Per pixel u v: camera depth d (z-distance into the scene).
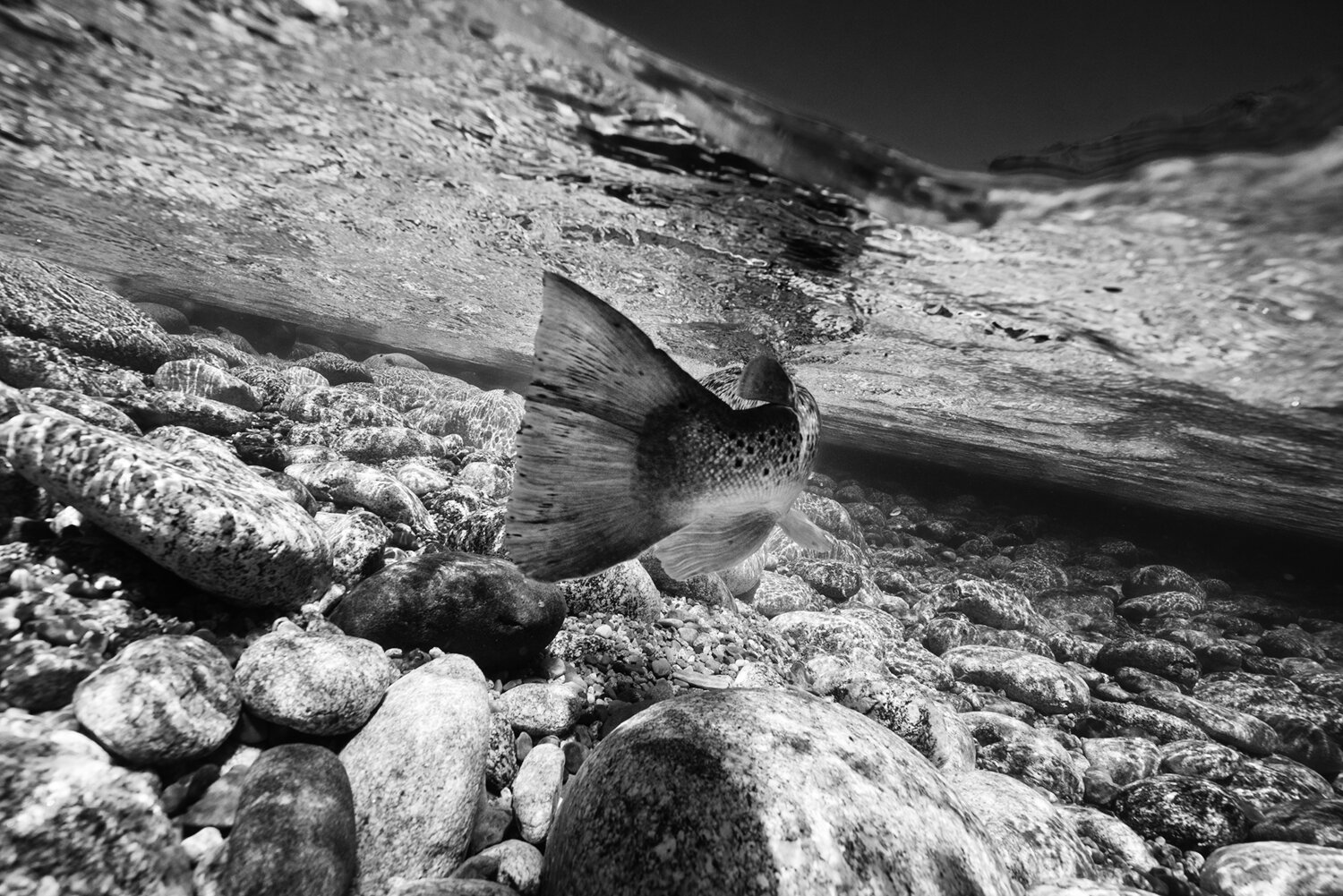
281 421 1.09
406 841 0.39
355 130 0.69
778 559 1.39
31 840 0.30
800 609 1.08
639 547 0.30
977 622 1.38
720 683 0.64
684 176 0.63
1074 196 0.52
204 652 0.43
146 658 0.40
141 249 1.72
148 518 0.45
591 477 0.30
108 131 0.83
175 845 0.34
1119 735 0.94
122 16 0.53
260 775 0.38
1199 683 1.20
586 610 0.70
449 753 0.42
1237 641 1.50
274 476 0.71
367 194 0.92
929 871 0.36
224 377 1.11
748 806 0.36
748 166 0.58
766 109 0.51
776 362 0.37
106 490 0.45
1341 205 0.45
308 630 0.52
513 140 0.64
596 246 0.93
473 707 0.45
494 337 2.24
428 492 0.89
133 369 1.16
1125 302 0.71
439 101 0.59
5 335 0.90
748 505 0.34
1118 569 2.29
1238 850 0.58
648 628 0.70
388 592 0.54
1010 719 0.82
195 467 0.53
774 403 0.36
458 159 0.72
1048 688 0.98
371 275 1.53
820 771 0.39
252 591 0.50
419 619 0.54
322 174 0.87
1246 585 2.93
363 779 0.41
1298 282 0.58
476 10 0.46
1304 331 0.68
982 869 0.38
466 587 0.56
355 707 0.44
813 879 0.34
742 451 0.32
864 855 0.36
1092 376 1.07
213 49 0.56
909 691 0.69
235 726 0.41
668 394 0.31
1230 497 2.28
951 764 0.66
